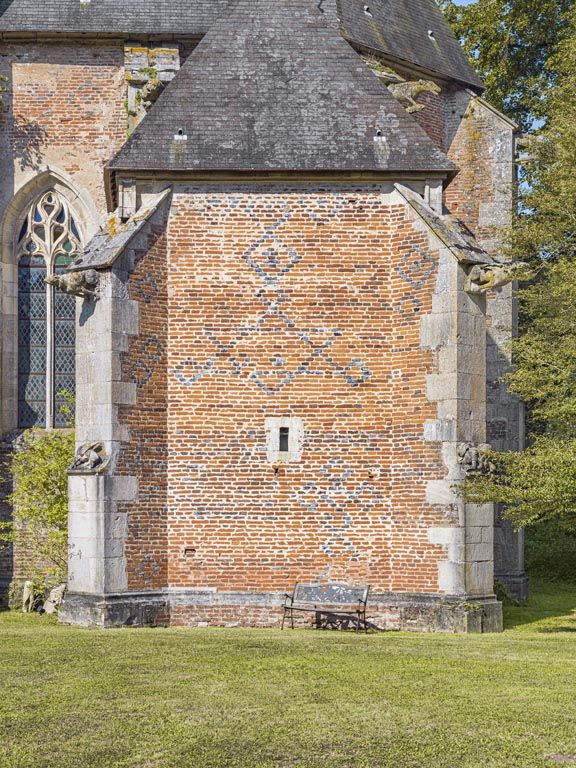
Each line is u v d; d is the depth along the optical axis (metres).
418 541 16.48
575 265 20.80
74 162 21.97
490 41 33.84
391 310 17.17
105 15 22.00
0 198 21.80
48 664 11.92
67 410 20.78
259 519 16.89
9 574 20.78
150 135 17.61
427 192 17.42
